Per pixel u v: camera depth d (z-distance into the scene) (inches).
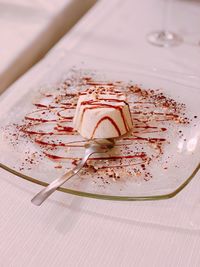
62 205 14.4
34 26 25.3
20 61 22.9
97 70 20.4
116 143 16.2
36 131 16.6
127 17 26.7
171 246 13.2
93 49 23.6
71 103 18.2
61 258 12.8
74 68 20.9
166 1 28.1
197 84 19.2
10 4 27.4
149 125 17.0
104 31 25.2
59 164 15.1
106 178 14.5
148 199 13.6
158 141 16.2
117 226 13.8
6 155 15.2
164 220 14.0
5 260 12.7
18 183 15.2
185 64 22.5
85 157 15.3
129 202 14.5
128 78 19.8
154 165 15.1
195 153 15.5
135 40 24.5
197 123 16.9
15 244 13.2
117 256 12.8
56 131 16.7
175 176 14.5
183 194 14.9
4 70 21.7
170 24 26.0
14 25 25.3
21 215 14.1
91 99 16.8
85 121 16.4
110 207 14.4
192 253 13.0
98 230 13.6
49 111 17.7
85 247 13.1
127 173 14.7
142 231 13.6
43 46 25.0
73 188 14.1
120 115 16.3
